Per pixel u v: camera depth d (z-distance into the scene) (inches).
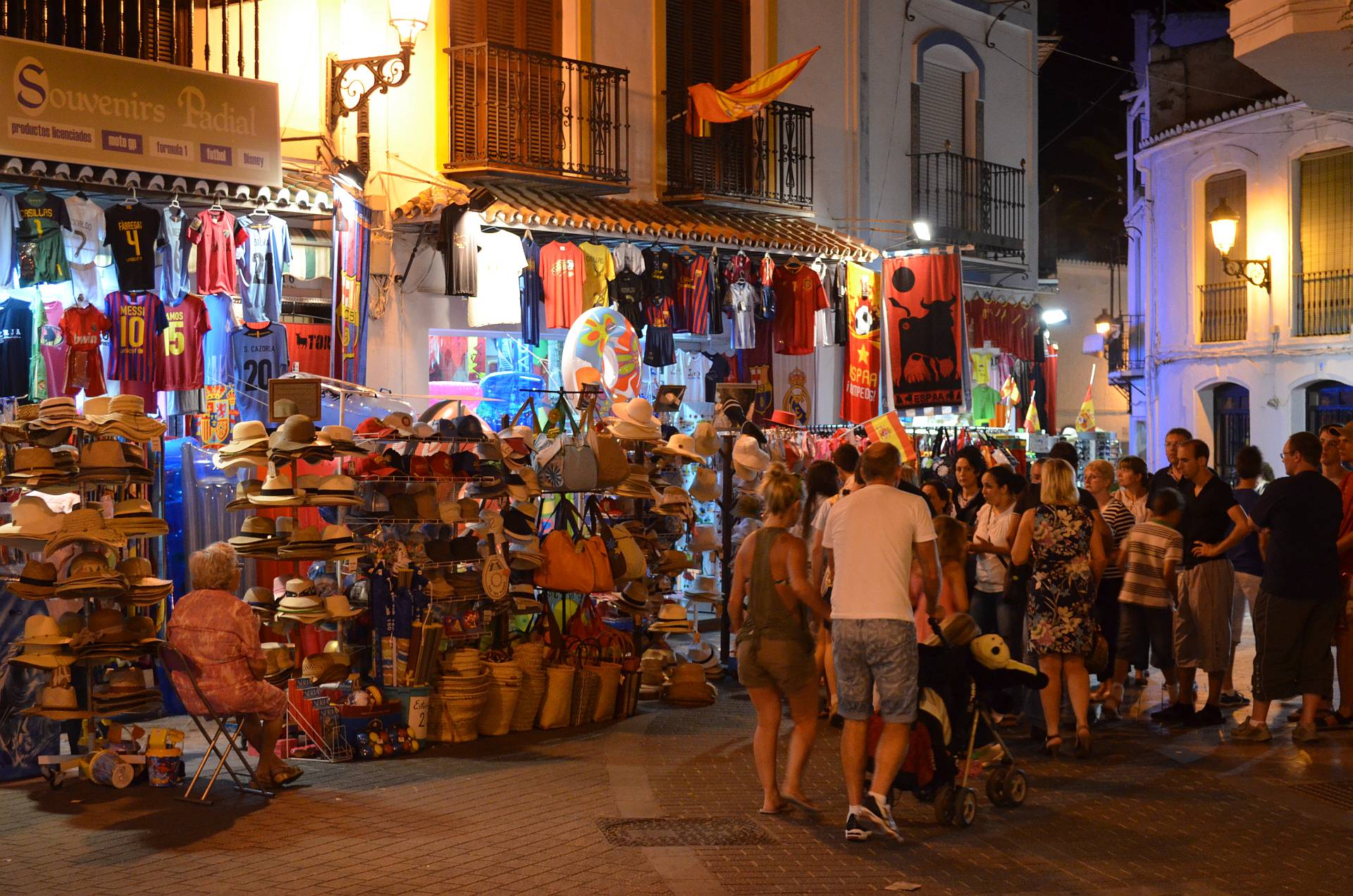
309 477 336.5
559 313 552.4
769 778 277.7
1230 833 263.7
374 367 541.3
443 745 350.3
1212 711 381.7
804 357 689.0
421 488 365.4
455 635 364.5
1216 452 985.5
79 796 292.2
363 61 506.6
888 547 261.4
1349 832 264.4
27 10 463.5
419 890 225.9
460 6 587.2
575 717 378.9
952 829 266.4
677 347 647.8
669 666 437.4
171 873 235.0
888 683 258.4
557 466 396.5
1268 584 350.9
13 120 414.9
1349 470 395.5
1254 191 930.7
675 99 671.1
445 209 522.6
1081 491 370.9
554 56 593.9
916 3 787.4
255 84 469.1
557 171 592.4
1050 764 327.6
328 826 267.3
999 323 811.4
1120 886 229.1
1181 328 995.9
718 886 228.1
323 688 339.0
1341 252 883.4
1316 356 891.4
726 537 469.7
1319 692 350.9
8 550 325.1
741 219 665.0
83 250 435.8
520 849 250.7
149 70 443.5
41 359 445.7
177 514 402.0
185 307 466.6
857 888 227.6
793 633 273.6
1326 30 446.6
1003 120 856.3
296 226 510.6
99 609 313.9
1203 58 984.9
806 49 727.1
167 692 387.5
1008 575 362.9
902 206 780.0
